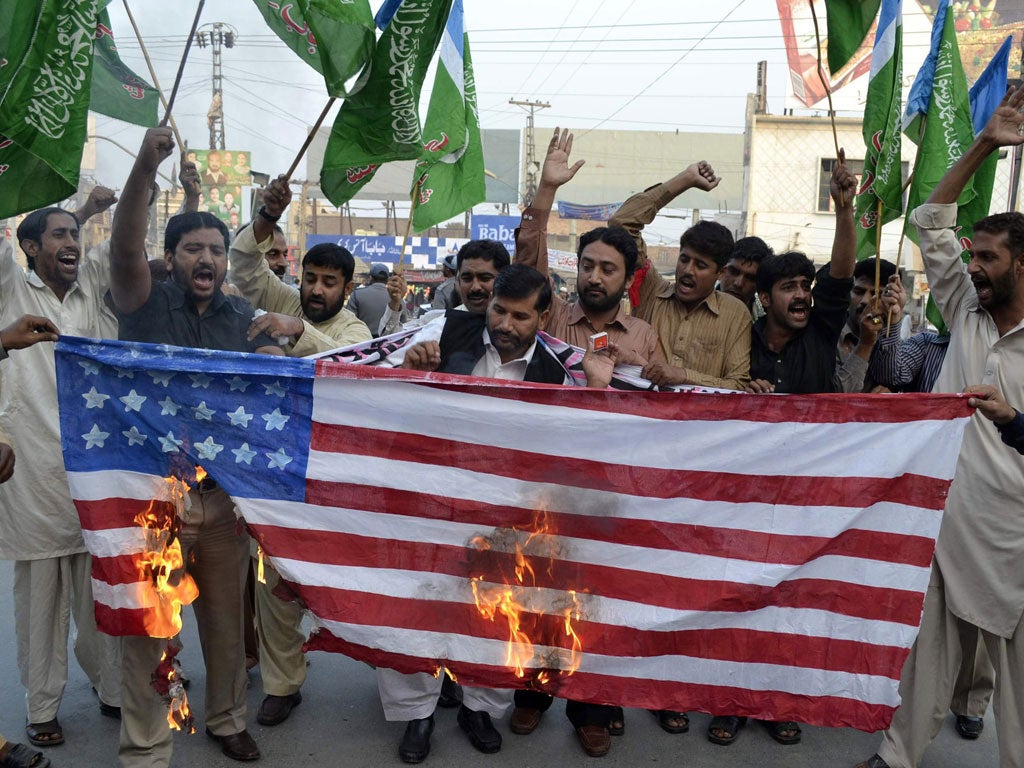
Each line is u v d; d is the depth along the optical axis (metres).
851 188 4.37
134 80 3.78
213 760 3.90
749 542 3.52
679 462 3.54
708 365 4.66
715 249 4.54
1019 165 15.44
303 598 3.39
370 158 3.81
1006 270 3.72
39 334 3.24
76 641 4.29
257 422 3.39
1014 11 19.23
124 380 3.33
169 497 3.37
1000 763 3.81
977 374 3.88
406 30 3.63
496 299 3.81
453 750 4.12
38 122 3.08
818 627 3.49
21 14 3.03
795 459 3.51
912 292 21.42
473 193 5.38
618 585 3.52
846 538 3.50
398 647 3.44
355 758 3.98
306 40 3.51
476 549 3.49
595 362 3.97
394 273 7.26
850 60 4.46
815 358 4.60
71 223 4.09
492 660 3.49
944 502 3.45
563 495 3.51
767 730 4.50
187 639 5.25
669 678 3.52
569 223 40.19
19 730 4.08
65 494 3.93
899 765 3.90
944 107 4.73
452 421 3.48
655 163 39.38
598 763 4.05
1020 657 3.71
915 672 3.85
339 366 3.41
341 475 3.43
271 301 4.77
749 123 27.12
